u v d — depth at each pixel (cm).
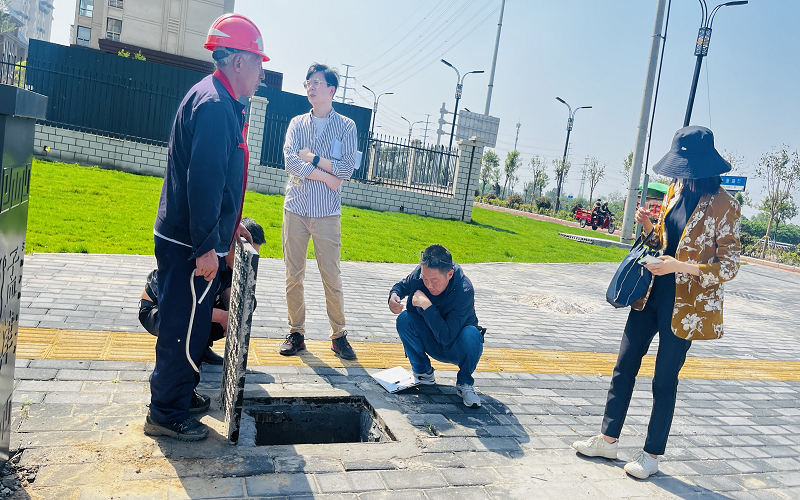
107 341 383
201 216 239
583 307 810
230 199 261
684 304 278
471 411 359
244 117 280
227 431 273
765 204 3041
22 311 420
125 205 1019
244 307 255
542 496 261
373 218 1516
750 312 1025
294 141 410
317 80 404
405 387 380
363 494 241
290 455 267
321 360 418
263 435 334
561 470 291
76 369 331
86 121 1546
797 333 866
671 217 289
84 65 1636
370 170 2022
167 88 1677
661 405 291
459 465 281
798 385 546
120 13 3206
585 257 1524
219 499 221
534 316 709
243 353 259
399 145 1827
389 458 279
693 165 273
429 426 324
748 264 2238
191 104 248
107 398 300
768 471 326
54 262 593
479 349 362
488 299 780
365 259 964
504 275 1037
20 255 210
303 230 405
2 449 209
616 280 291
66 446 245
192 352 263
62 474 224
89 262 615
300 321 424
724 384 514
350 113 1892
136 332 408
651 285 292
